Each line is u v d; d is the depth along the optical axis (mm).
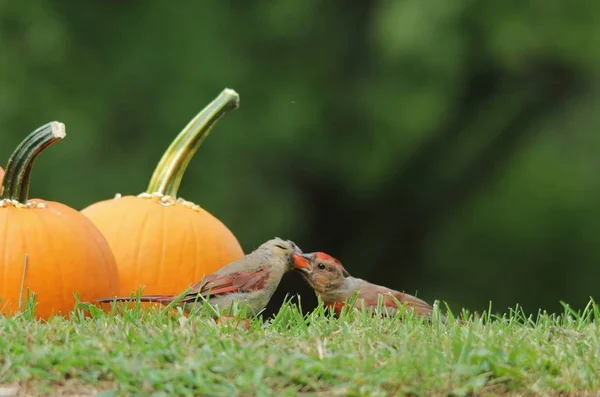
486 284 22922
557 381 5836
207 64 18547
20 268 7426
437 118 21203
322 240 21125
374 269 21969
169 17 18688
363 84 19797
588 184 23281
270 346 6105
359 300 8219
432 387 5602
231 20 19109
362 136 19641
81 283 7586
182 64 18484
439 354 5910
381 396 5488
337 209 20703
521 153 22891
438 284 22656
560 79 21266
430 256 22312
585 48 19625
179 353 5930
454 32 19672
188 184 18281
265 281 7930
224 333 6480
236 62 18828
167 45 18578
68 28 18391
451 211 22156
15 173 7680
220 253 8539
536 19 19438
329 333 6578
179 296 7355
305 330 6738
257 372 5617
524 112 21688
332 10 19750
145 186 18016
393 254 21969
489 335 6449
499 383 5738
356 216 21234
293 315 7223
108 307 7805
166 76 18453
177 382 5590
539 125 21969
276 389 5594
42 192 17859
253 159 18656
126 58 18469
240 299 7758
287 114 18875
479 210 22812
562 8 19391
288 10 19422
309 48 19672
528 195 23250
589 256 23062
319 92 19391
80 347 5930
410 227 21844
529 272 22984
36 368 5742
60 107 18000
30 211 7668
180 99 18312
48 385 5645
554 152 23266
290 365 5746
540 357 6020
